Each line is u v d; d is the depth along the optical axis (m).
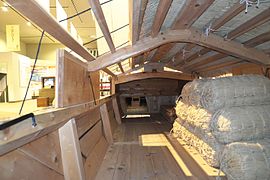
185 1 2.04
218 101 2.60
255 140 2.38
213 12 2.38
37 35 7.95
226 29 2.81
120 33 3.21
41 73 5.34
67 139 1.82
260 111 2.51
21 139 1.01
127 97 8.23
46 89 3.08
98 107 3.53
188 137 3.77
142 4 1.63
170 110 6.17
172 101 8.22
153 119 6.89
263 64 3.29
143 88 7.30
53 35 1.53
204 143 3.01
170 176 2.51
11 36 4.46
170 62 5.94
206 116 2.84
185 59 5.04
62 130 1.82
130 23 1.96
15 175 1.07
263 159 2.12
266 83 2.76
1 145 0.83
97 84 3.46
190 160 3.04
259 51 3.21
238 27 2.63
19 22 6.42
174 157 3.18
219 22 2.48
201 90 2.96
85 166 2.28
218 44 3.05
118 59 2.74
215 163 2.70
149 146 3.79
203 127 2.91
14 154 1.10
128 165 2.88
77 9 5.34
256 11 2.18
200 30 2.95
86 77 2.66
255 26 2.39
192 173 2.58
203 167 2.77
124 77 6.25
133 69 6.25
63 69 1.76
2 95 5.46
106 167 2.81
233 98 2.60
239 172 2.11
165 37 2.89
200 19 2.64
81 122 2.48
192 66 5.73
